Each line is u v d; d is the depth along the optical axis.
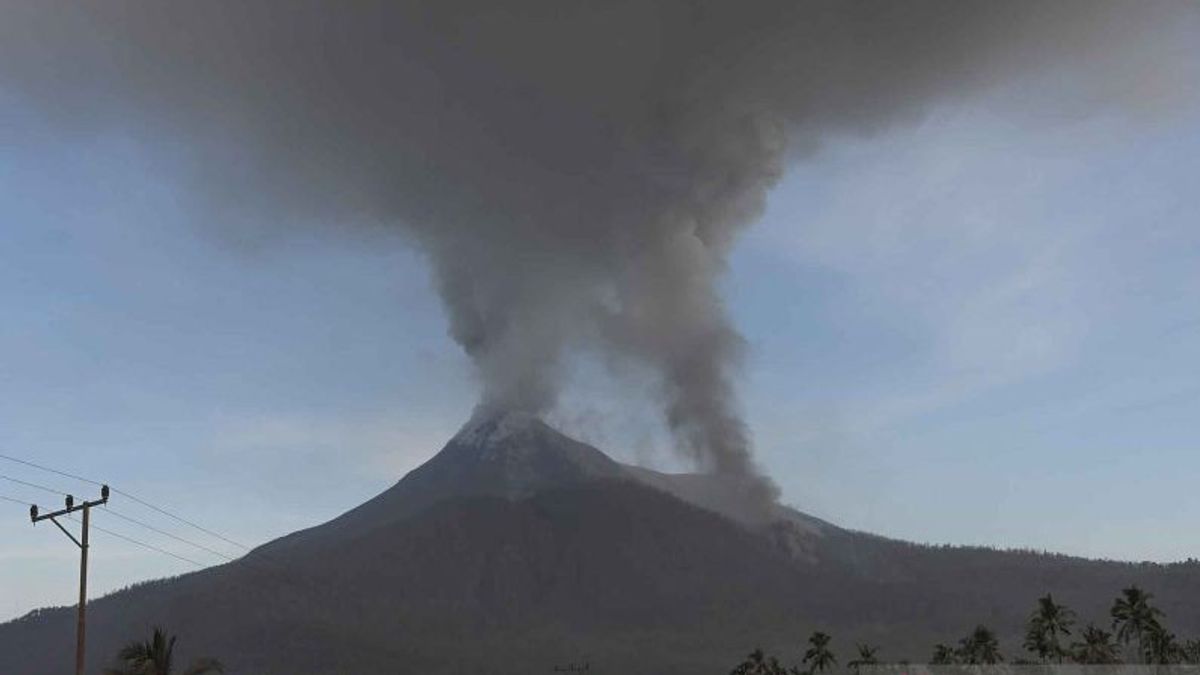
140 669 75.69
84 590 56.00
